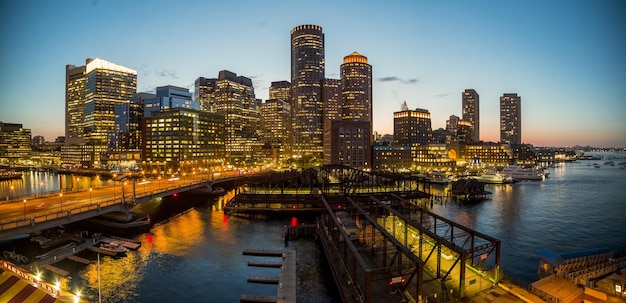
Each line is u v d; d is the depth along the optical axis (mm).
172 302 55875
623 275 52281
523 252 83375
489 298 47406
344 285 53375
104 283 62719
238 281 63719
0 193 196750
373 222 64312
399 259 50688
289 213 122688
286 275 64062
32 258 72750
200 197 171500
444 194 180875
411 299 46844
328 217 86938
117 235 94688
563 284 50594
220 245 85250
